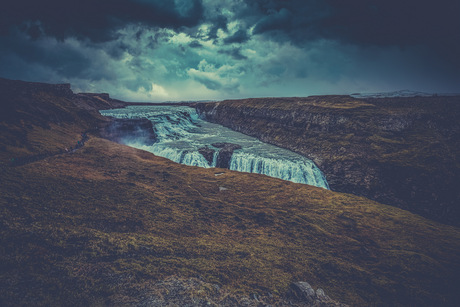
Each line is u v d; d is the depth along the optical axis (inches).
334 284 1560.0
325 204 2719.0
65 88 4808.1
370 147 3993.6
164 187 2541.8
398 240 2185.0
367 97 6146.7
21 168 2146.9
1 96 3452.3
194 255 1547.7
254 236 1947.6
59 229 1438.2
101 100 6658.5
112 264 1299.2
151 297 1136.2
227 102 7593.5
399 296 1530.5
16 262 1149.1
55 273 1158.3
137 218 1812.3
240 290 1312.7
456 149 3750.0
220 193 2699.3
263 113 6048.2
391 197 3297.2
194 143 4594.0
